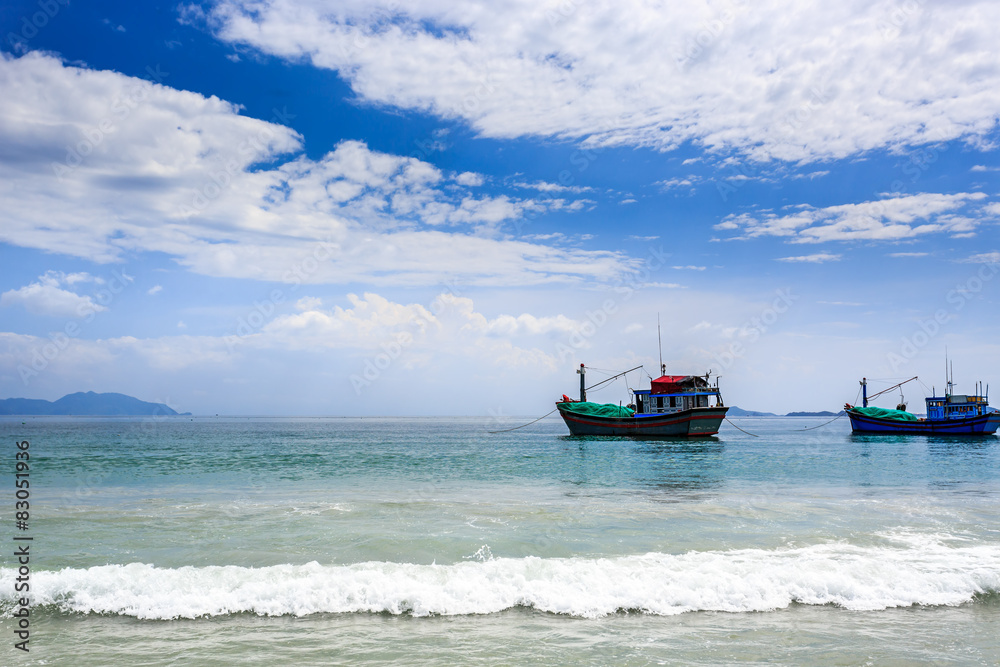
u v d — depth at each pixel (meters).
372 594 11.77
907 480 32.00
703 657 9.32
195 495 25.73
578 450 57.28
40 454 52.25
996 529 17.98
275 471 37.44
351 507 21.47
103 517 19.47
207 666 8.88
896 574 13.01
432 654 9.37
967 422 74.75
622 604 11.59
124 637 10.01
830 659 9.28
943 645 9.88
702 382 70.44
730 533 17.30
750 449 58.03
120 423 196.00
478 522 18.86
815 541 16.31
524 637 10.12
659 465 41.19
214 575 12.50
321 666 8.92
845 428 160.25
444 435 106.25
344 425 196.88
